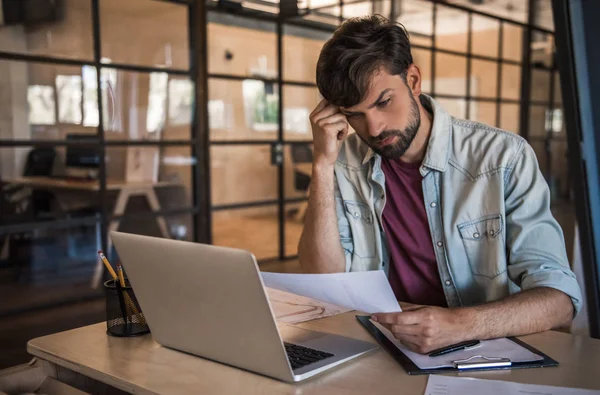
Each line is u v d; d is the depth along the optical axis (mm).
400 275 1524
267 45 5160
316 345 1094
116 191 4379
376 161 1497
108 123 4324
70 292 4145
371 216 1551
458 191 1425
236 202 5039
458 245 1424
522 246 1321
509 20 7301
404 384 915
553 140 8484
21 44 3949
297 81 5434
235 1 4871
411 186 1492
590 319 2213
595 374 944
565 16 2145
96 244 4328
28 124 4027
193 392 903
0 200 3979
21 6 3934
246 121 5086
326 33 5602
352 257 1580
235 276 884
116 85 4340
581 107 2191
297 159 5465
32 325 3559
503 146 1387
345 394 881
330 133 1464
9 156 3971
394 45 1256
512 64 7574
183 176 4719
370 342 1119
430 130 1441
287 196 5395
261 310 886
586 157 2203
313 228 1534
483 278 1407
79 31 4148
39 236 4164
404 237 1507
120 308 1198
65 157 4180
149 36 4469
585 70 2170
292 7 5266
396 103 1288
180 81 4660
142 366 1024
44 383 1151
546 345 1079
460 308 1092
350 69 1238
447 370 965
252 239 5156
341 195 1582
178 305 1022
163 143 4586
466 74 6930
